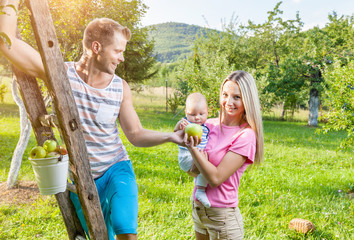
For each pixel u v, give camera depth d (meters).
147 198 5.44
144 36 8.23
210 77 15.54
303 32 29.03
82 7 6.77
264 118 30.20
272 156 10.04
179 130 2.42
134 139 2.38
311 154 10.66
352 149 11.44
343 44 30.41
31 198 5.49
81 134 1.79
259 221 4.68
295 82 23.67
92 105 2.20
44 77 1.95
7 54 1.79
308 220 4.57
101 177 2.38
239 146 2.35
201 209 2.52
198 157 2.22
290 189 6.47
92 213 1.89
